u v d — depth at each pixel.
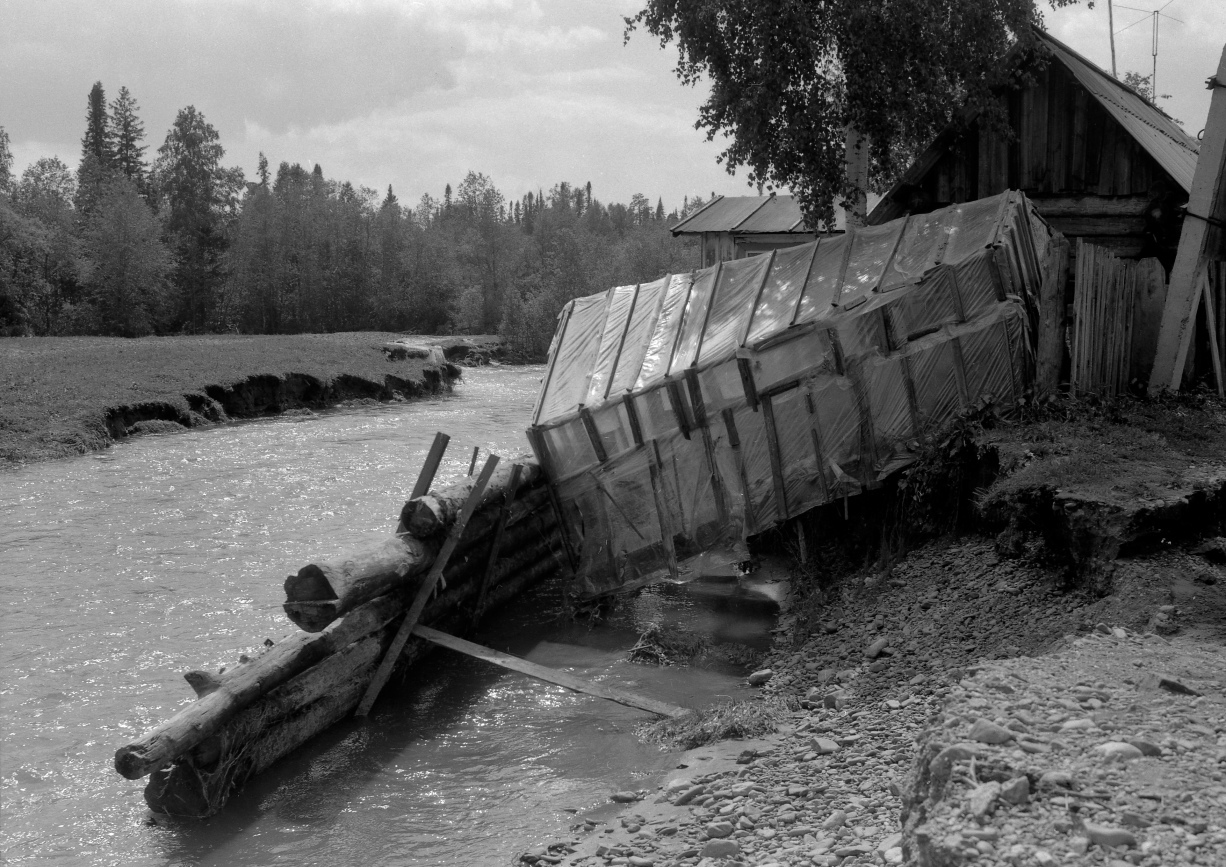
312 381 36.53
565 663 11.30
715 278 13.49
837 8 16.89
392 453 25.95
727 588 13.66
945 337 11.95
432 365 45.53
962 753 4.88
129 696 10.32
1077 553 9.00
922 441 11.90
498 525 12.73
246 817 7.97
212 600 13.52
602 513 12.86
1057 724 5.33
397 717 9.95
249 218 96.62
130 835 7.73
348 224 102.56
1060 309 12.54
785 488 12.13
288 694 8.92
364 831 7.65
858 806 6.34
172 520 18.16
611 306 14.29
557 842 6.88
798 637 10.88
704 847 6.18
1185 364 13.66
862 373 11.96
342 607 9.31
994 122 17.23
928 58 16.92
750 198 31.94
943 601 9.84
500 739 9.31
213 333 92.94
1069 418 11.71
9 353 39.22
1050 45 17.08
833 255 13.12
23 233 74.75
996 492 10.30
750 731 8.50
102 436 26.44
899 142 19.77
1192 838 4.14
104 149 116.00
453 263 109.12
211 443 27.27
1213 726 5.27
